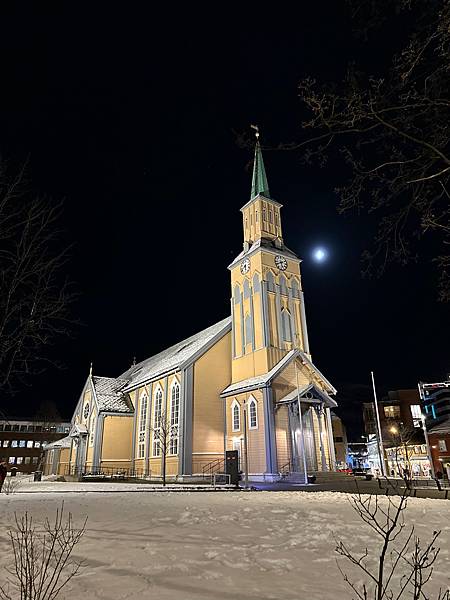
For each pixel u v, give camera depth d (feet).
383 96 32.55
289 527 32.40
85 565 22.56
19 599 17.71
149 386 156.76
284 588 18.98
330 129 35.06
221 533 30.30
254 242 152.35
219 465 128.88
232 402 133.08
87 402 181.98
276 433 118.21
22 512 41.32
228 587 19.04
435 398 263.29
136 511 41.50
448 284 39.45
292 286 148.97
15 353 56.85
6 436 328.29
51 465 210.59
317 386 127.95
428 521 34.96
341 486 90.58
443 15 28.48
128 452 161.68
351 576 20.97
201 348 140.15
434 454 182.60
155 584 19.44
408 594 18.80
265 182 168.45
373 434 282.15
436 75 31.12
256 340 136.98
